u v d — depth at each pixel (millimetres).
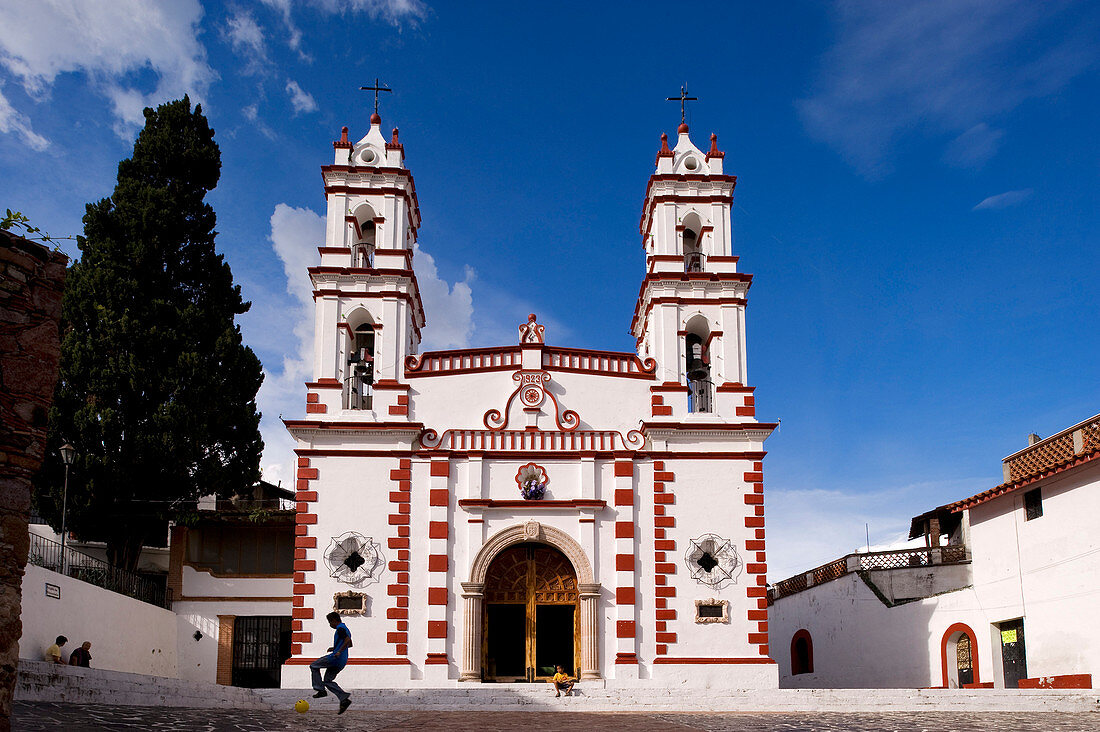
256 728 17750
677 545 32750
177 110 42312
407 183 37312
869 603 39781
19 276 11875
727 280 35375
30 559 30312
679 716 24953
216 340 39188
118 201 39750
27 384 11781
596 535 32812
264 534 42000
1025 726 22000
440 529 32500
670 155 37156
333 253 35281
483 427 33906
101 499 35781
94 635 31047
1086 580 29875
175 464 36469
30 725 14172
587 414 34281
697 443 33688
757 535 32906
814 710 27062
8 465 11461
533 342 34656
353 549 32312
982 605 35344
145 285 39219
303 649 31312
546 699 27438
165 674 37781
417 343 39344
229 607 39875
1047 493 32094
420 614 31844
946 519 43781
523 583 33125
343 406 34219
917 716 24750
